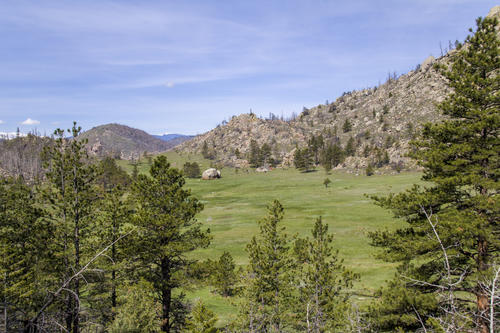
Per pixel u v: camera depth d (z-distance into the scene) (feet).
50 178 67.41
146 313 54.60
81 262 59.82
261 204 304.09
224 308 87.35
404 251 48.03
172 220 67.31
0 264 51.80
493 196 43.06
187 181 536.42
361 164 521.24
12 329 17.39
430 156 49.57
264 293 67.31
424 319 38.86
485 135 47.16
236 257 144.15
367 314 42.80
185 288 68.03
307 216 227.40
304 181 466.70
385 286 94.12
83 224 69.05
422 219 49.85
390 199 53.36
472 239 40.50
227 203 326.24
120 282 64.64
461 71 49.78
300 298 66.54
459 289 38.93
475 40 48.26
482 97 47.11
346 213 228.63
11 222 66.03
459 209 47.47
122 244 66.13
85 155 71.41
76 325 42.09
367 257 129.70
